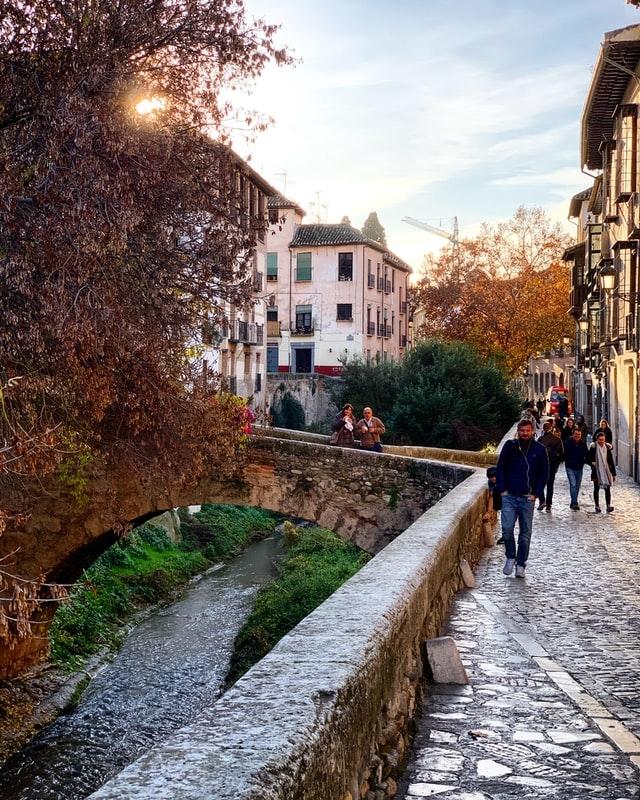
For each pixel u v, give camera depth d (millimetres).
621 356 30203
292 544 34844
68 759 16219
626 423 30234
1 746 16422
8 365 11281
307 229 70938
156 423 14195
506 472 11422
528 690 6164
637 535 15836
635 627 8617
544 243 60188
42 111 10398
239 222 13312
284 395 56156
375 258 71750
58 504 17156
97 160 10273
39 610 18438
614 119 31625
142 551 29469
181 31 11992
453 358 43750
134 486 17531
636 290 27219
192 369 14594
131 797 2064
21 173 10562
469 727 5309
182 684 19953
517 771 4590
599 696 6145
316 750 2705
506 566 11336
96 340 10906
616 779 4504
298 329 69375
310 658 3570
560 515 18953
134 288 12539
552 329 58531
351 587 5195
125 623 24281
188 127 12602
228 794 2109
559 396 37406
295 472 18234
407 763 4641
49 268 10500
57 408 13156
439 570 7348
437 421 41094
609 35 26000
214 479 18109
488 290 59219
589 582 11031
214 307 13625
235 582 29297
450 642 6281
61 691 18781
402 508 17734
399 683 4789
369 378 47469
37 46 10875
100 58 10828
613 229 32781
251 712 2816
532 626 8461
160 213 12312
